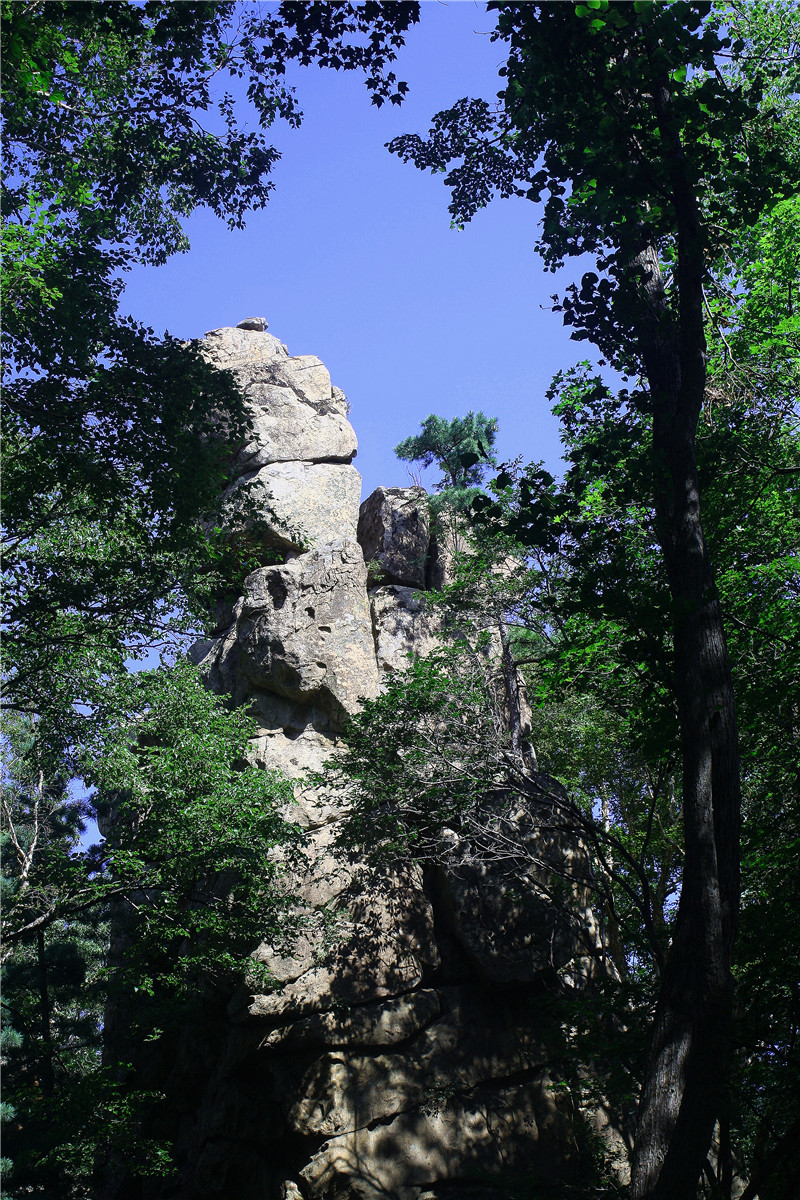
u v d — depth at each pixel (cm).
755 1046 1165
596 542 1038
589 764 2856
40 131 1584
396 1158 2094
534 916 2303
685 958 736
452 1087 2177
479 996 2316
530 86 1084
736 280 1989
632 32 982
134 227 1912
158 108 1595
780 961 1164
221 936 2062
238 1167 2198
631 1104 1781
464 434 3064
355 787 2316
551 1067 2231
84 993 2708
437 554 3216
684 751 817
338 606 2914
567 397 1702
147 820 1953
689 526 896
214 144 1653
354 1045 2206
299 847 2420
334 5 1112
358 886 2281
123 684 1803
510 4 1015
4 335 1314
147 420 1383
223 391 1475
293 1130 2123
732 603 1617
